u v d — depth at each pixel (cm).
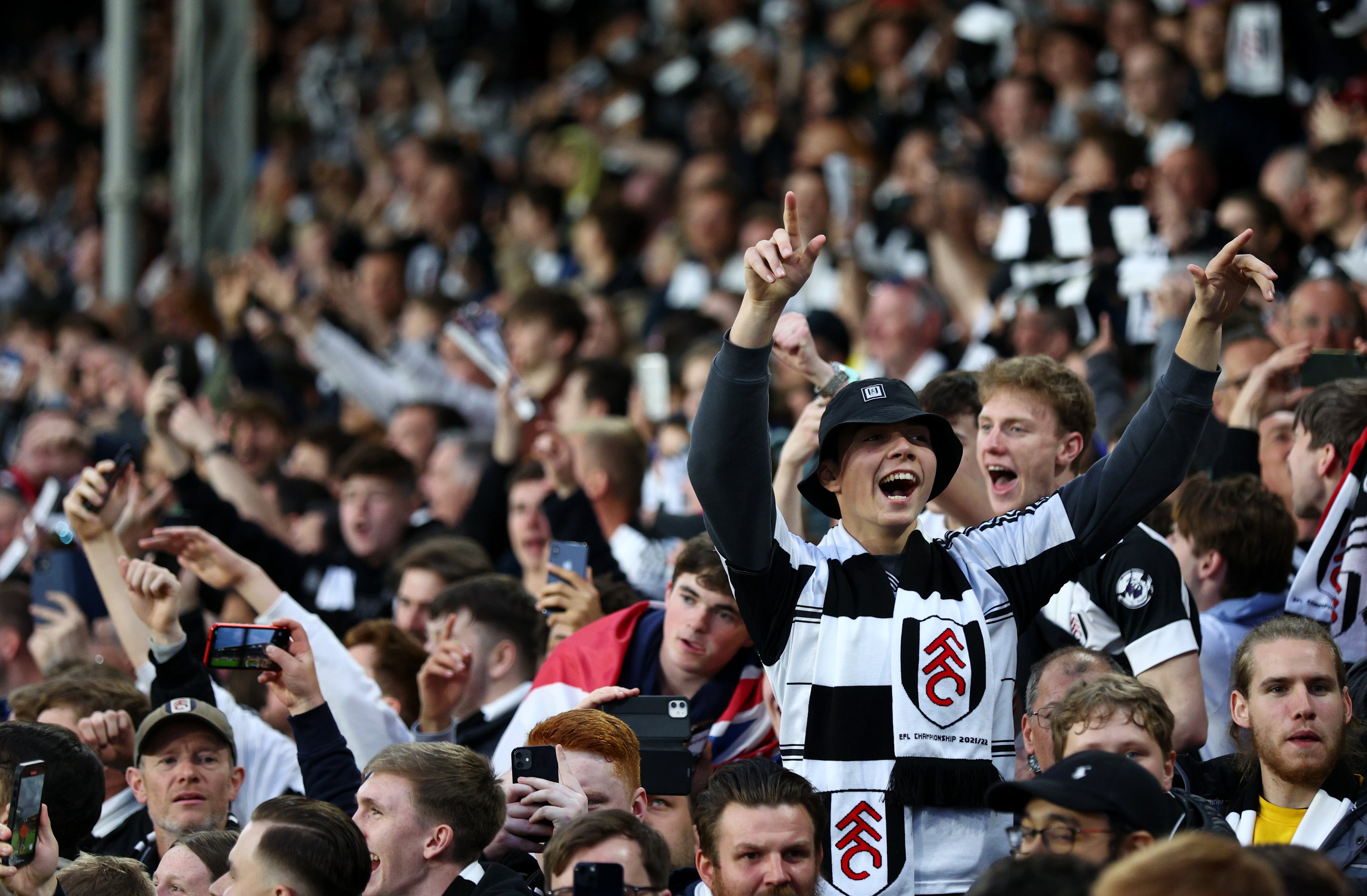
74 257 2777
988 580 723
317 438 1633
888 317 1483
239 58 2197
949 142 2009
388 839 748
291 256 2650
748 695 953
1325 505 940
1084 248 1441
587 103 2755
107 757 975
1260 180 1736
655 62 2770
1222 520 922
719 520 693
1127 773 614
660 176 2286
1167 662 830
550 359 1622
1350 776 773
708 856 693
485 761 781
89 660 1123
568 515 1216
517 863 802
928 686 693
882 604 706
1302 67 1764
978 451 898
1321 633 779
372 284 2116
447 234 2316
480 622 1045
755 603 709
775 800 681
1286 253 1393
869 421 713
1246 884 484
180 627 1005
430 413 1642
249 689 1115
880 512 716
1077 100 1961
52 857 717
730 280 1902
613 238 2075
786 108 2427
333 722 883
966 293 1638
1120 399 1177
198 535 992
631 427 1304
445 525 1424
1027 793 609
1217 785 829
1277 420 1018
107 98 2292
